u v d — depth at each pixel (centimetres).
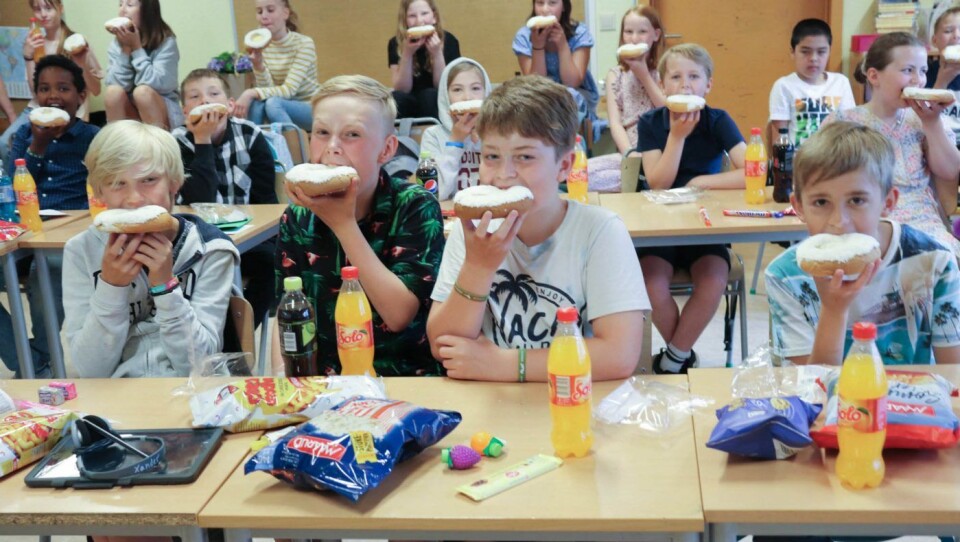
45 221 336
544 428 141
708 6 617
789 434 123
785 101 455
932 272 170
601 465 128
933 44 470
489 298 173
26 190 312
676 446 132
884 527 111
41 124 367
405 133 427
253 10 647
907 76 292
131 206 190
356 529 119
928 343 175
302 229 192
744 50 622
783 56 617
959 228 340
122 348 189
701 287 300
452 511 118
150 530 124
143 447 138
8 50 654
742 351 320
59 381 172
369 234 192
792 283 175
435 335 168
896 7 566
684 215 292
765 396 141
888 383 130
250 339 198
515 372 161
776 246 535
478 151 346
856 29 591
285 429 145
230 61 594
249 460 127
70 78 395
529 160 160
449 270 176
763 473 122
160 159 192
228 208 329
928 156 298
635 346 162
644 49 440
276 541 179
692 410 145
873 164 158
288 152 422
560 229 170
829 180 159
